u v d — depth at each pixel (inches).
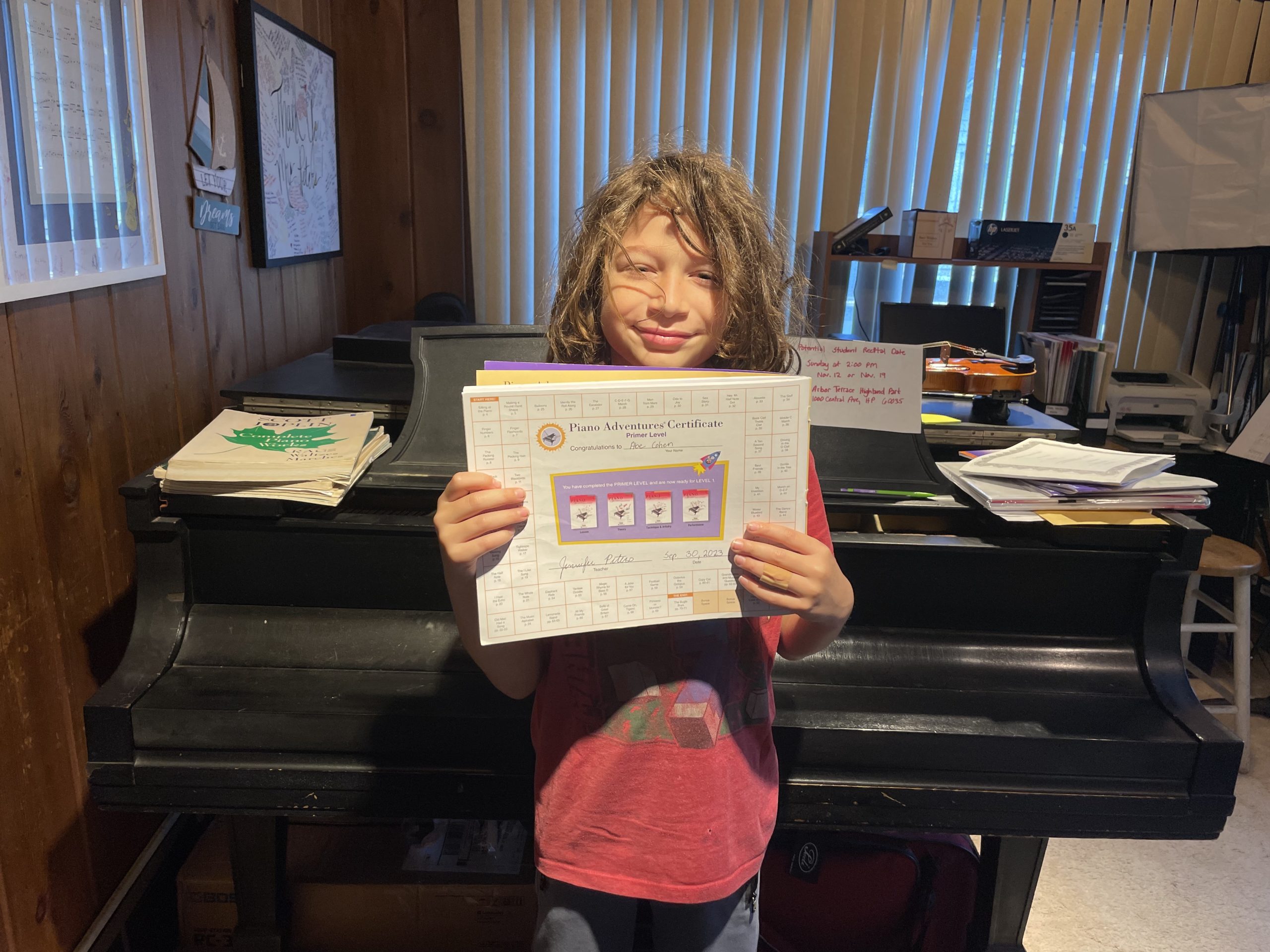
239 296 77.8
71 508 52.5
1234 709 88.0
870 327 127.3
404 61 110.7
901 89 120.3
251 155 78.5
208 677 46.1
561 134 117.1
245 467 46.1
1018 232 114.0
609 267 32.2
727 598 30.2
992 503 46.6
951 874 56.6
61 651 51.9
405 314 119.6
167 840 63.9
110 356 56.3
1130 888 70.7
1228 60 118.4
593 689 33.0
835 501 48.4
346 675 46.7
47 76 47.3
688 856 31.8
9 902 47.3
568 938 33.7
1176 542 47.1
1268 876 72.7
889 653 48.7
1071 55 118.9
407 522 47.2
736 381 28.6
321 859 58.2
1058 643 49.4
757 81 119.9
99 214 53.1
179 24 64.8
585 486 28.6
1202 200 115.0
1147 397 110.4
